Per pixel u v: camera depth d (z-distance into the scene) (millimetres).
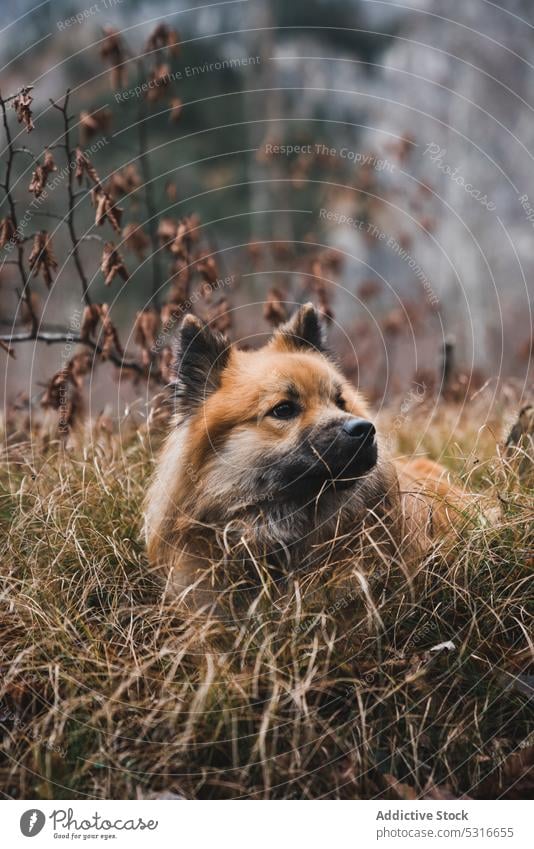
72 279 13172
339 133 17250
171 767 2809
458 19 16547
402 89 17125
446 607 3236
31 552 3623
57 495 4000
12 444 4867
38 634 3182
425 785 2822
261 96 16969
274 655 2973
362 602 3219
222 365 3697
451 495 3939
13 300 8234
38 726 2877
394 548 3461
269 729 2795
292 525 3557
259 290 9945
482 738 2908
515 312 14625
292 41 18250
